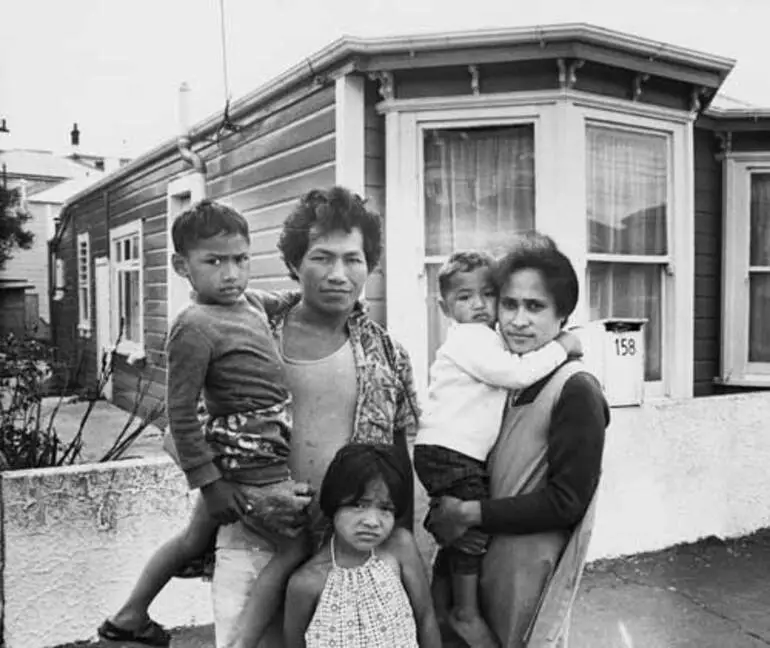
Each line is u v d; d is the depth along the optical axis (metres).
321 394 2.36
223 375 2.24
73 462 4.68
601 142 5.89
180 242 2.31
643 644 4.05
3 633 3.83
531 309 2.40
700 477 5.56
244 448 2.23
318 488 2.35
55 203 21.38
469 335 2.46
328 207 2.35
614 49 5.57
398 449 2.33
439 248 5.83
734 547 5.49
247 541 2.39
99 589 3.98
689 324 6.35
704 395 7.17
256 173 7.36
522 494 2.30
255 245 7.40
